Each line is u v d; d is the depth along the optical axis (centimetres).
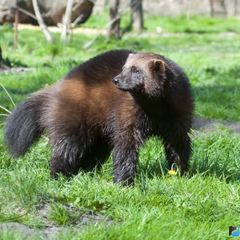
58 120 878
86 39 2936
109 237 606
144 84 813
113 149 869
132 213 689
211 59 2497
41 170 877
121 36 3259
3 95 1381
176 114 843
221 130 1260
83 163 938
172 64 860
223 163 948
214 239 647
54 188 761
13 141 902
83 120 877
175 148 870
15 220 643
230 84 1803
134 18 3688
